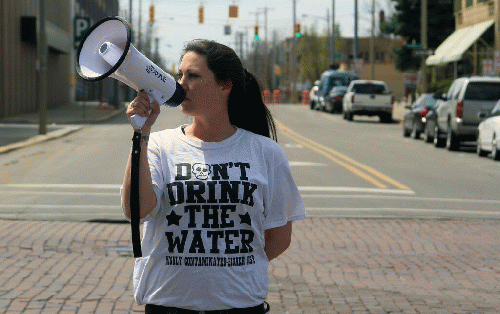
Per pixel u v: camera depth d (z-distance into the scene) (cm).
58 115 4081
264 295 310
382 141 2741
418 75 5653
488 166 1888
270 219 314
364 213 1157
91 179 1494
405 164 1898
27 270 764
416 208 1213
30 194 1287
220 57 300
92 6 7331
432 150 2383
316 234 992
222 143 304
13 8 3981
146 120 281
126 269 778
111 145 2300
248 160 304
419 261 849
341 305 658
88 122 3603
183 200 293
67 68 6062
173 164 298
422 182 1539
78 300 653
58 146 2272
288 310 639
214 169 298
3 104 3766
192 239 293
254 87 328
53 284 709
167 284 294
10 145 2220
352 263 832
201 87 298
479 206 1247
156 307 299
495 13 3856
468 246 935
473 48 4150
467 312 641
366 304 662
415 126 2855
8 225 1012
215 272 293
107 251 864
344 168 1762
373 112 4094
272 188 311
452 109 2350
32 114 4256
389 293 704
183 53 303
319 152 2180
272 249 326
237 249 296
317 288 718
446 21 5669
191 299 293
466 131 2292
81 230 982
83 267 783
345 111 4278
